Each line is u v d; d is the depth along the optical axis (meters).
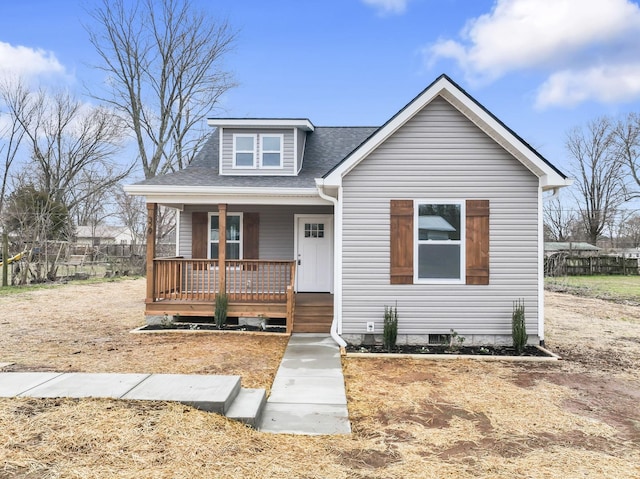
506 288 8.38
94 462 3.29
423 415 4.85
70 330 9.54
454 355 7.67
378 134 8.31
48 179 28.58
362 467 3.59
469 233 8.42
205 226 12.17
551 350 8.26
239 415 4.34
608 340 9.23
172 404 4.29
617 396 5.61
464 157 8.48
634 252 32.47
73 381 4.93
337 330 8.60
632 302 15.66
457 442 4.16
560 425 4.62
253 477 3.31
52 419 3.85
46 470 3.14
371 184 8.52
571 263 28.38
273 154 11.84
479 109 8.16
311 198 10.12
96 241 37.81
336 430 4.38
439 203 8.48
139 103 24.53
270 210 12.22
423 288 8.43
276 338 8.98
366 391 5.69
